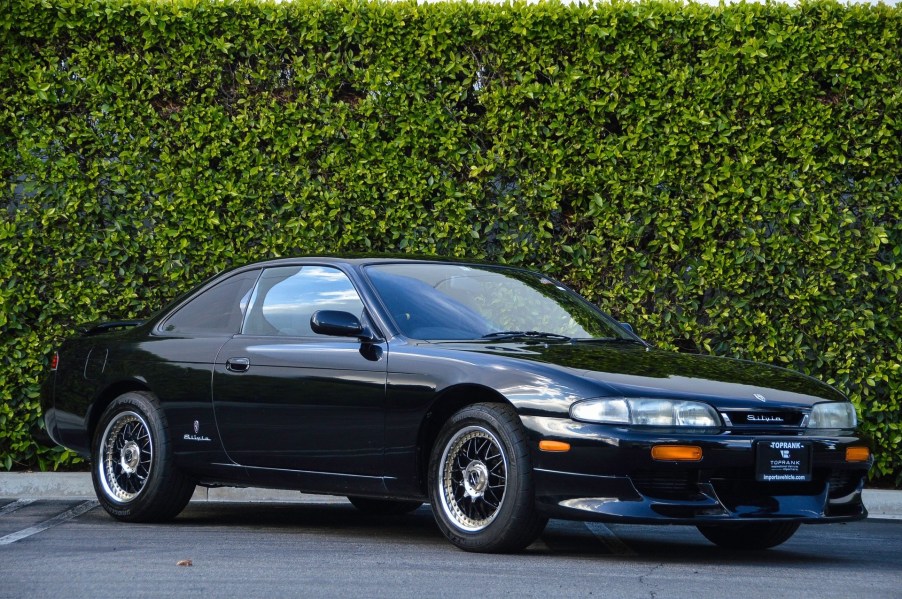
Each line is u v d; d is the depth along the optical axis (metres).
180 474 11.62
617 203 15.13
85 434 12.34
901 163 15.12
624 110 15.04
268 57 15.16
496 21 15.13
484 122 15.23
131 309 15.11
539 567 8.98
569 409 9.14
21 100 15.02
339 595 7.82
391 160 15.11
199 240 15.07
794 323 15.13
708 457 9.09
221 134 15.04
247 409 10.95
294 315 11.12
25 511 12.90
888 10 15.08
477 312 11.01
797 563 9.86
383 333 10.39
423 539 10.78
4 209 15.09
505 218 15.08
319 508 13.73
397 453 9.98
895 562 10.06
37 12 14.98
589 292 15.15
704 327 15.07
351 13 15.12
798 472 9.37
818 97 15.23
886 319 15.02
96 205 15.00
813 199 15.07
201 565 9.02
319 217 15.04
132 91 15.08
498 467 9.48
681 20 15.04
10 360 15.03
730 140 15.08
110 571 8.72
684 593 8.03
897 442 14.98
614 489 8.95
